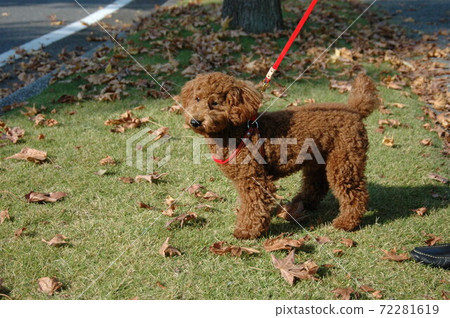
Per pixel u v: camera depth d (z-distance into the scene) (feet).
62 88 20.40
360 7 39.47
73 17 35.55
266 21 26.94
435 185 13.82
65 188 12.82
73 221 11.35
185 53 24.18
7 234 10.68
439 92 21.36
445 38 31.09
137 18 33.14
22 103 18.70
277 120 10.80
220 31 26.32
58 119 17.49
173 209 11.94
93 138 16.05
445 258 9.95
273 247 10.33
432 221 11.81
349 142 10.94
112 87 19.92
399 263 10.18
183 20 29.01
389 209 12.52
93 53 24.63
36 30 31.14
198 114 10.11
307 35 27.61
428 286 9.49
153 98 19.67
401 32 31.96
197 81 10.64
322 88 21.02
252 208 10.78
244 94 10.34
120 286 9.19
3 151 14.82
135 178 13.42
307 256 10.31
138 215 11.66
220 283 9.36
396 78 22.80
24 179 13.20
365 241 10.94
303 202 12.71
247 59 22.91
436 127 17.94
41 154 14.35
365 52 26.37
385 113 18.89
